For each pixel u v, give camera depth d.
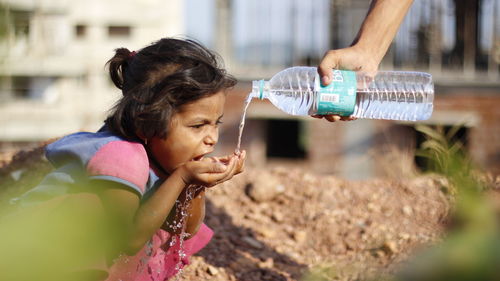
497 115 12.20
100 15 13.54
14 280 1.39
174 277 3.89
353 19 12.74
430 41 12.61
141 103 2.71
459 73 12.48
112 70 2.96
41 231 1.49
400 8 3.65
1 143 12.53
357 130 12.13
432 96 3.72
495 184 2.54
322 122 12.23
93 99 13.34
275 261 4.54
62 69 12.98
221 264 4.35
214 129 2.84
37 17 12.31
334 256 4.70
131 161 2.65
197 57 2.77
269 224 5.22
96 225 2.54
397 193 5.79
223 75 2.82
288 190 5.80
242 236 4.92
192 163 2.71
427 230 5.02
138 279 3.03
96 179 2.61
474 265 0.86
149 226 2.69
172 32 13.93
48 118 12.88
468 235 0.89
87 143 2.73
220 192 5.73
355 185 5.98
